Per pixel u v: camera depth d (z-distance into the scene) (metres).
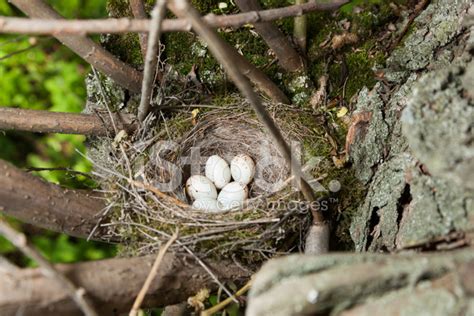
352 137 0.57
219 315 0.55
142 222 0.54
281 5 0.61
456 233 0.48
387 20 0.60
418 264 0.43
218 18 0.49
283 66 0.60
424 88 0.47
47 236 0.75
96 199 0.54
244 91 0.47
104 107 0.61
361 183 0.56
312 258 0.44
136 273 0.49
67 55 0.79
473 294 0.42
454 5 0.56
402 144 0.54
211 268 0.52
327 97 0.59
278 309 0.43
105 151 0.59
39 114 0.57
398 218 0.52
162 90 0.60
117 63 0.57
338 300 0.43
